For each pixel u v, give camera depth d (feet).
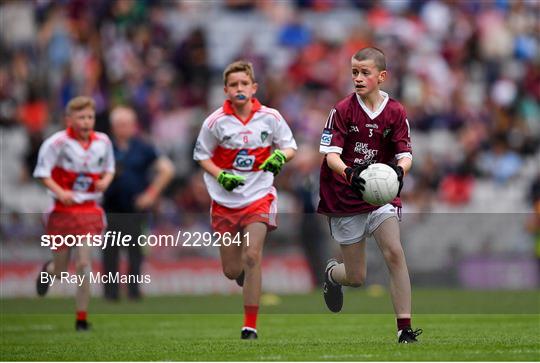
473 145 242.99
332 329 109.81
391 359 69.82
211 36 268.62
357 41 259.60
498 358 69.46
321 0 277.85
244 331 94.43
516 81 267.80
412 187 228.02
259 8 274.98
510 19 280.72
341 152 85.46
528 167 246.47
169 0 271.49
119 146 154.92
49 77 249.34
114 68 249.55
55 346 90.68
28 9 260.62
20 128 240.53
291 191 214.48
